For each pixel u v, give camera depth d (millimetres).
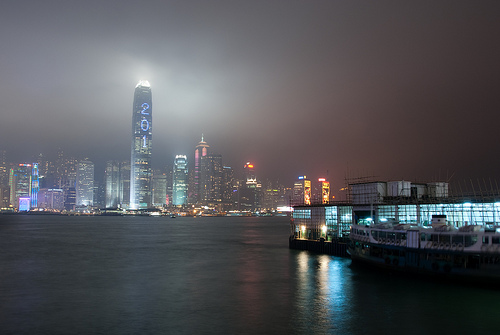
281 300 71500
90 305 69375
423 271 82500
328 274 94188
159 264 117688
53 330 56656
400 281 82938
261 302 70375
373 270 96062
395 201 111125
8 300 72875
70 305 69375
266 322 59375
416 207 101062
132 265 115562
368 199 120188
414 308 64312
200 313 64188
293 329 56281
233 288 82125
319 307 66562
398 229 89062
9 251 154750
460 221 92750
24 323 59594
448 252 78188
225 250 159000
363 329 55719
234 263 118500
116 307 68000
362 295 73000
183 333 55281
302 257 123875
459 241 77125
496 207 87438
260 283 86750
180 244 188625
